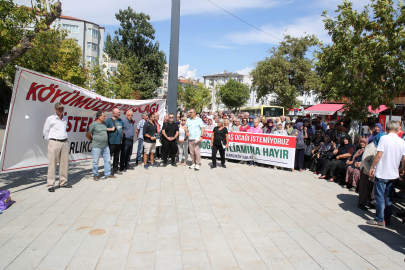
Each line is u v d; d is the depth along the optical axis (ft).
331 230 15.06
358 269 11.19
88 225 14.71
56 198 18.97
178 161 35.04
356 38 28.50
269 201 19.84
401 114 56.44
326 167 26.94
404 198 21.24
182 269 10.79
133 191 21.26
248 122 39.83
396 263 11.72
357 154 23.35
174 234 13.93
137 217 16.06
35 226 14.35
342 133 28.04
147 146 29.50
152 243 12.89
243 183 24.88
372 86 28.55
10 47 22.38
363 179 18.49
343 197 21.38
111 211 16.88
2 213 16.02
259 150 33.32
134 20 121.90
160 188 22.35
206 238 13.60
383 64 27.89
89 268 10.68
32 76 20.02
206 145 38.52
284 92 94.58
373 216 17.39
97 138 23.90
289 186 24.26
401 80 27.04
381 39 26.94
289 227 15.30
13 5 21.36
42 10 21.54
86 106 25.71
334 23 30.27
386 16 27.63
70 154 25.18
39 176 24.84
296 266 11.29
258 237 13.91
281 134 32.81
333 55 30.27
